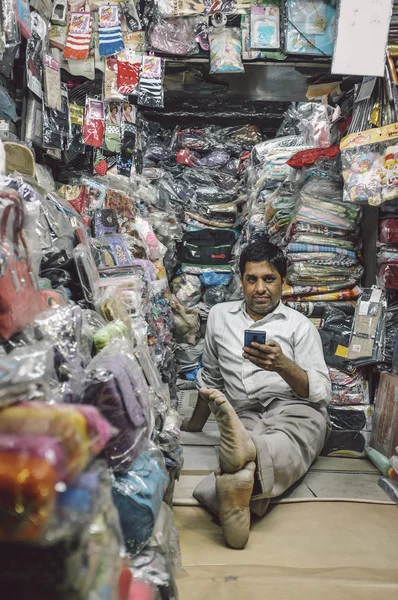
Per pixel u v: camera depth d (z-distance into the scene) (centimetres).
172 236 446
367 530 175
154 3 274
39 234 144
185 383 420
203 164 491
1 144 143
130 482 103
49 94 203
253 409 238
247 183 450
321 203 290
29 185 166
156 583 99
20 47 192
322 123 364
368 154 239
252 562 152
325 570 147
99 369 97
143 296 217
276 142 400
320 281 291
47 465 50
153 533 113
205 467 226
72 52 251
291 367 212
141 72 273
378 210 272
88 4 255
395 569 149
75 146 242
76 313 109
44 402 72
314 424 210
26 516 49
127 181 313
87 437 64
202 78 344
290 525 179
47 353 82
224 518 162
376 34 231
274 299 238
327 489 210
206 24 283
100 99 264
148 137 476
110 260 217
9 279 91
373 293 269
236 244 466
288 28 276
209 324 256
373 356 262
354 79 305
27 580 53
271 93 374
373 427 257
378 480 220
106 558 67
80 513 56
